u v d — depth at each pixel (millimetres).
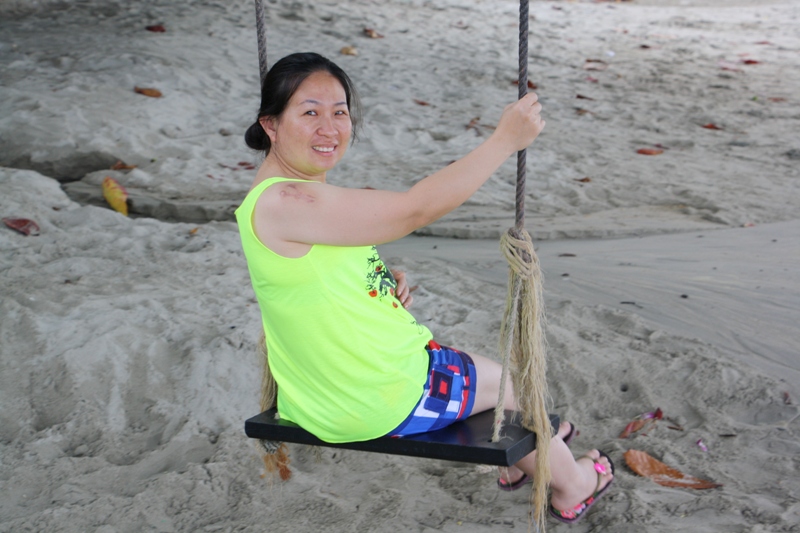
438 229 6332
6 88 8891
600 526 2836
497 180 7754
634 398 3801
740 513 2842
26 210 5879
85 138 7852
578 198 7270
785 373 3934
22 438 3408
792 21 16250
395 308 2350
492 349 4234
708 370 3908
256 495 3094
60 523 2881
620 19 16688
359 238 2086
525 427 2391
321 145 2264
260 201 2137
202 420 3568
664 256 5613
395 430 2332
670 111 10406
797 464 3180
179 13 12891
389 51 12414
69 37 11258
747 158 8508
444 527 2875
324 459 3400
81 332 4012
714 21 16484
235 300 4699
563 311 4645
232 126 9039
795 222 6383
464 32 14250
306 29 13000
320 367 2252
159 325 4215
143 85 9547
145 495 3037
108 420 3543
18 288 4590
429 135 9211
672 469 3191
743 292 4883
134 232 5828
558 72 12180
